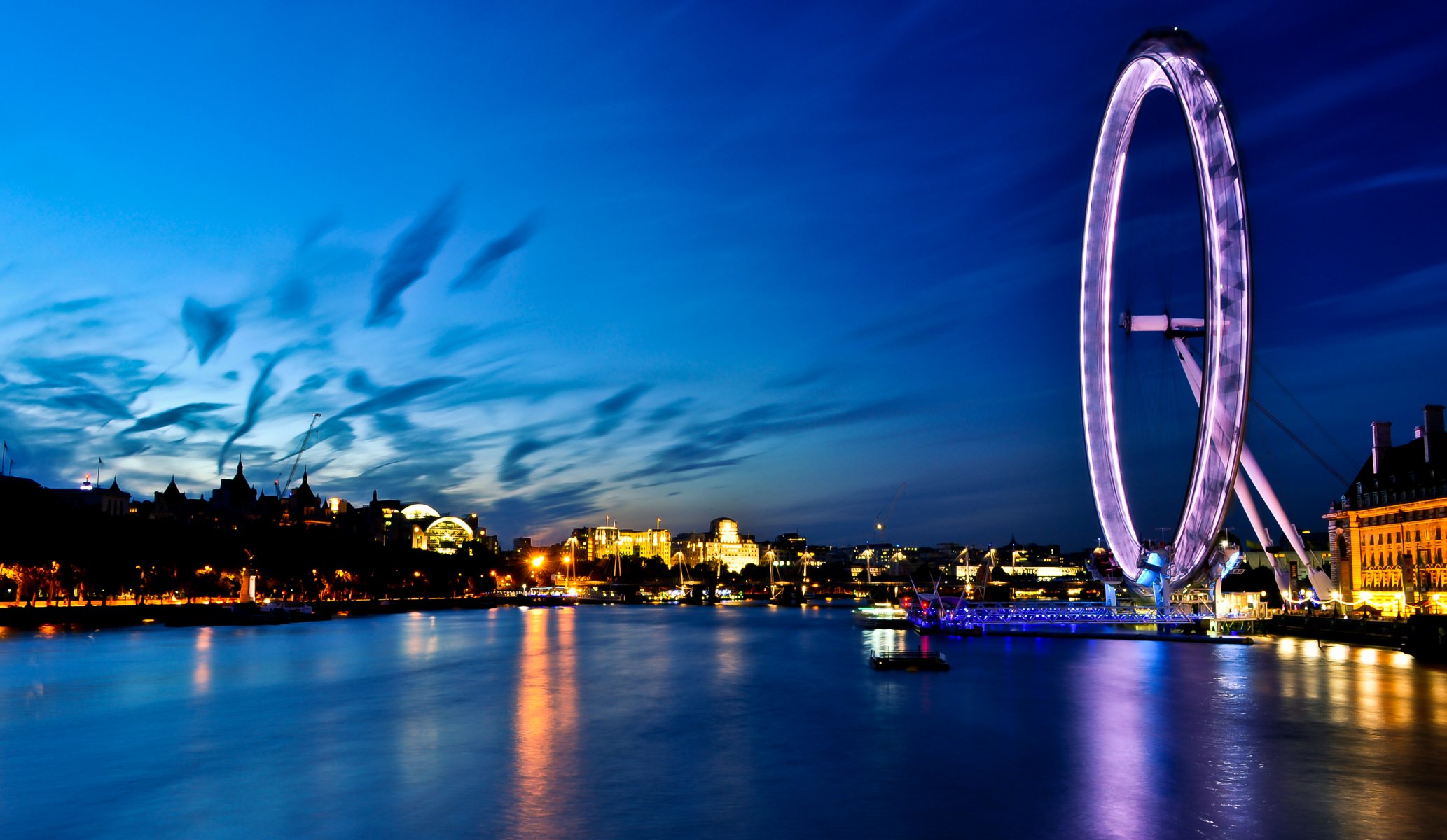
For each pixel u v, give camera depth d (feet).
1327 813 216.54
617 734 311.88
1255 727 317.83
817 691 418.51
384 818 215.92
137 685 436.35
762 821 212.64
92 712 358.02
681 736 308.81
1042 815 216.33
